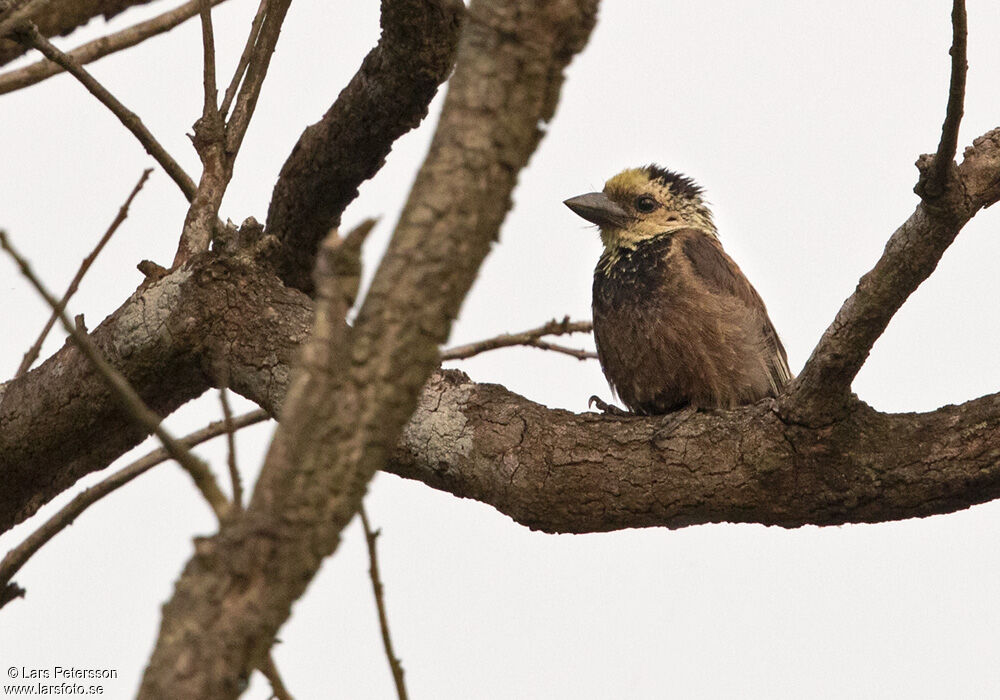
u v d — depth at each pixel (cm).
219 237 966
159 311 952
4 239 421
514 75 458
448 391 923
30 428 988
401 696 558
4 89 984
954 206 751
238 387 960
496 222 458
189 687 389
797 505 873
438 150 456
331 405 420
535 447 895
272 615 406
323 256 427
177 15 1030
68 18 1041
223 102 962
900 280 783
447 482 914
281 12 963
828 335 820
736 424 880
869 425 855
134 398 418
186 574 409
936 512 860
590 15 466
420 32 991
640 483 883
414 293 439
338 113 1082
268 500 412
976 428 841
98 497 924
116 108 902
